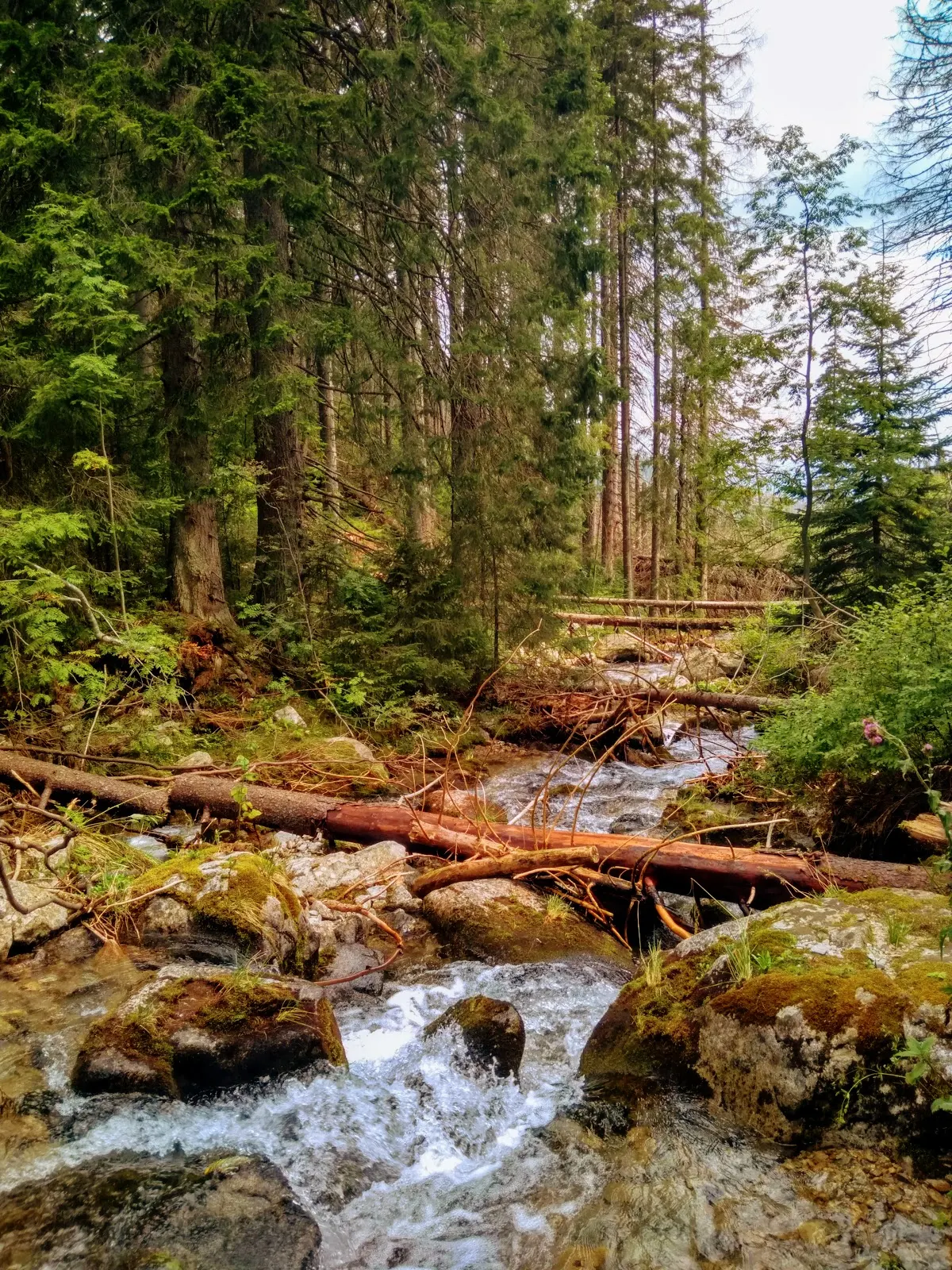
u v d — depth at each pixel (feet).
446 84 30.04
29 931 12.42
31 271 21.36
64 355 21.31
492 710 32.81
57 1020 10.83
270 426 31.53
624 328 66.49
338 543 35.09
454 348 31.63
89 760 19.67
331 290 32.83
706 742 31.24
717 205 64.54
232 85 24.88
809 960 9.47
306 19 29.50
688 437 69.31
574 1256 7.16
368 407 32.65
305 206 27.53
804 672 30.96
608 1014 10.68
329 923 14.08
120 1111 9.18
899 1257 6.63
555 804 23.41
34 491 24.14
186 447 27.89
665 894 16.30
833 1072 8.13
